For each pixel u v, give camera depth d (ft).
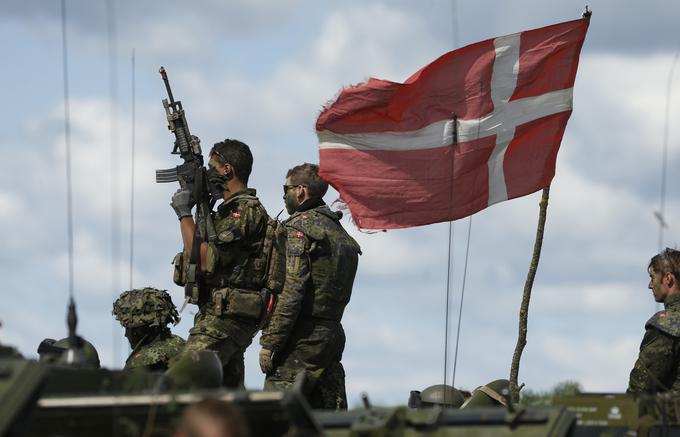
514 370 125.29
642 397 70.95
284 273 103.30
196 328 100.99
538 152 118.11
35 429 55.67
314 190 114.83
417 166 115.75
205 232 100.99
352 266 114.21
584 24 116.88
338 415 61.31
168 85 103.76
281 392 52.49
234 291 100.83
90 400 54.90
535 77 117.60
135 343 102.53
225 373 102.37
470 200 116.88
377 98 114.32
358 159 115.24
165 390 56.65
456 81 116.16
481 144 116.67
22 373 50.42
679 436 71.36
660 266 103.50
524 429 59.77
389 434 57.93
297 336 111.96
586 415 71.61
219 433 44.96
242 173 103.50
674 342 100.68
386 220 115.65
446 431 60.64
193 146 102.83
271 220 103.19
